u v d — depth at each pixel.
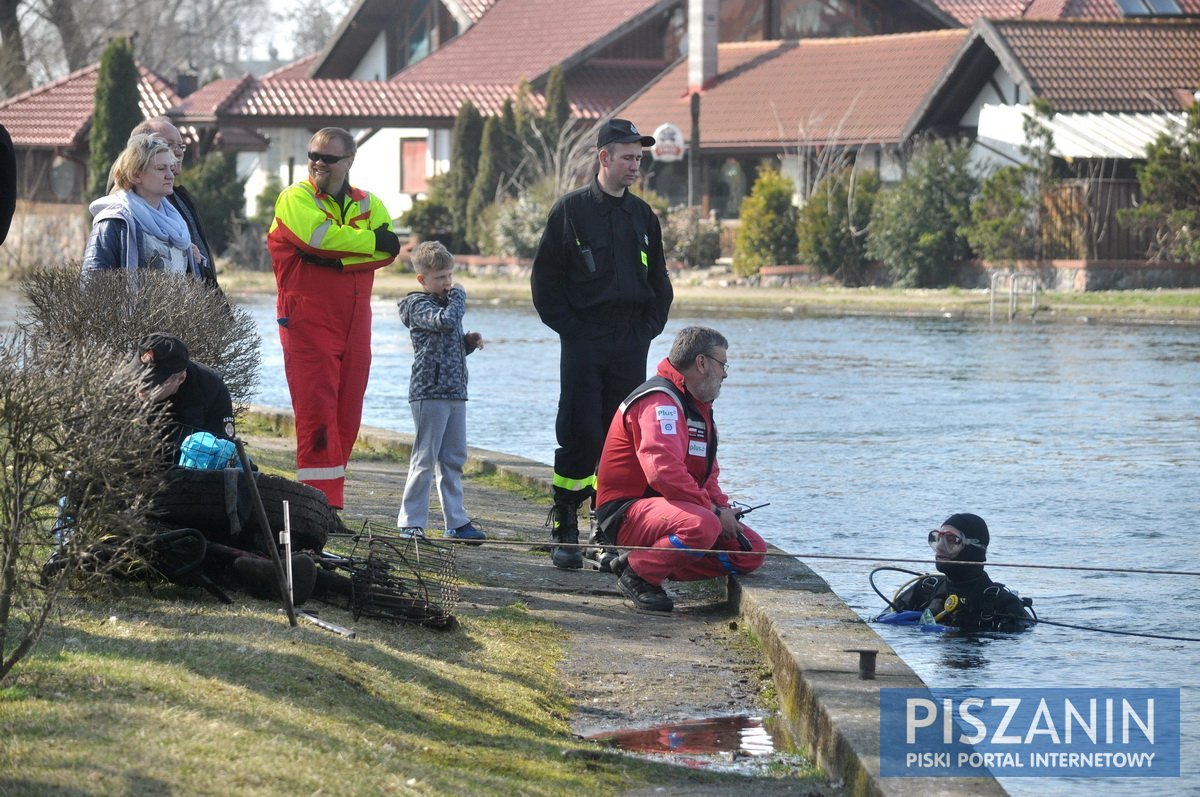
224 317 13.84
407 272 69.00
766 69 70.44
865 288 55.81
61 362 8.25
